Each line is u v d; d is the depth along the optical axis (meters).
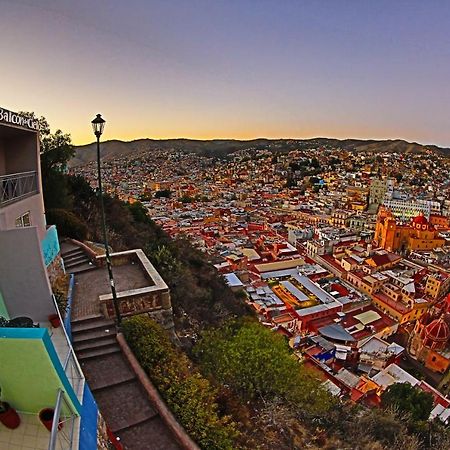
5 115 9.93
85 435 5.68
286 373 11.52
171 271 20.77
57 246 13.72
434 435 16.55
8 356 4.95
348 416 13.71
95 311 11.77
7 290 8.95
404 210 113.38
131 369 9.60
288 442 10.23
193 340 14.84
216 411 9.57
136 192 129.50
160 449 7.62
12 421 5.32
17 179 10.85
